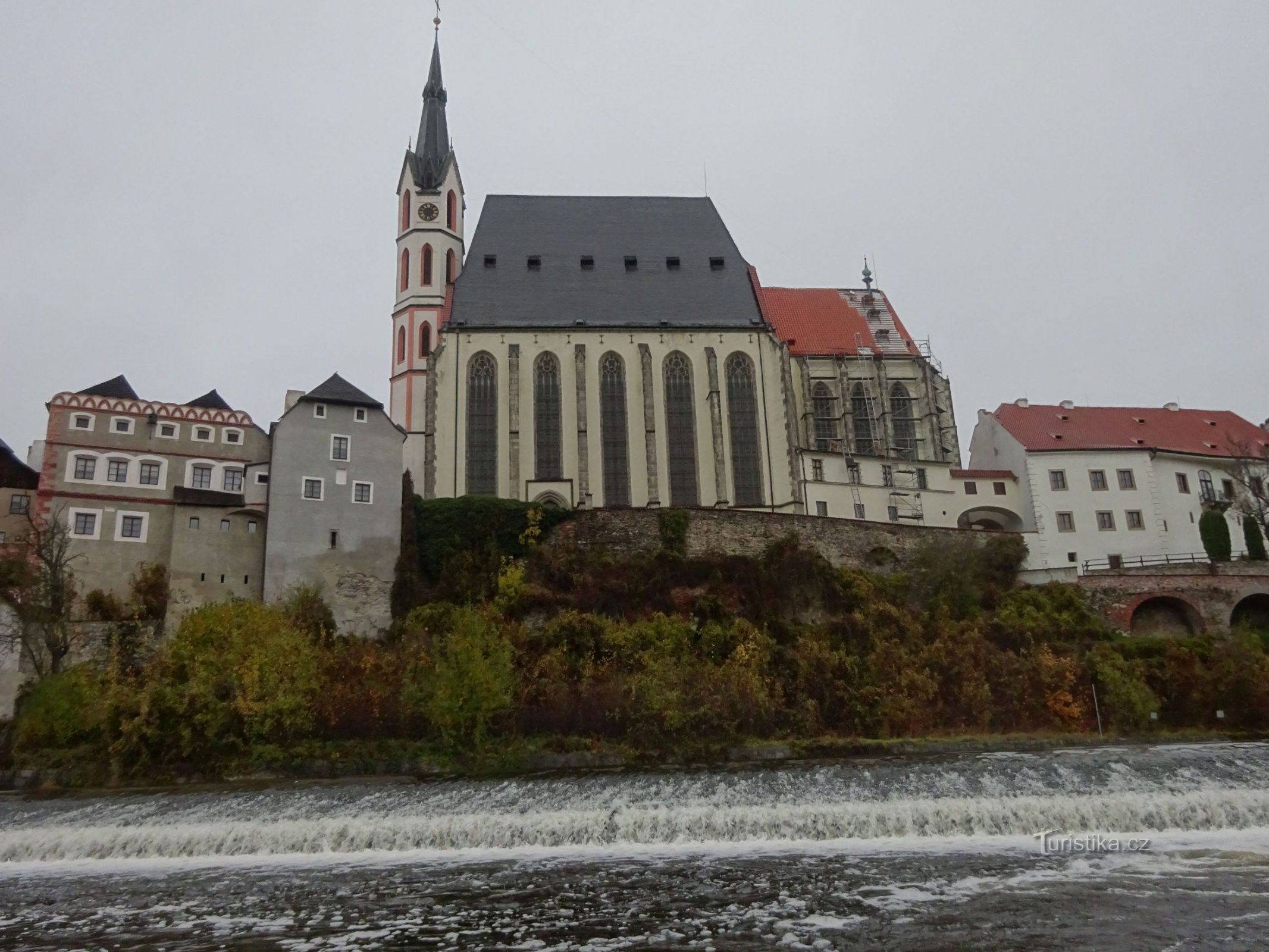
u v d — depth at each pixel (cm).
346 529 7662
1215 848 3819
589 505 9481
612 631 6644
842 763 5228
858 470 9700
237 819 4403
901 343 11344
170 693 5622
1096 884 3319
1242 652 6762
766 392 9988
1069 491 9519
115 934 2966
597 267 10788
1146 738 6141
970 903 3105
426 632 6844
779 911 3062
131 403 7700
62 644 6247
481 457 9538
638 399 9862
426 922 3028
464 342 9838
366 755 5562
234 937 2920
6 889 3591
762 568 7544
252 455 7950
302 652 6050
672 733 5756
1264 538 9144
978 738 6019
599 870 3694
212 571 7400
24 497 7450
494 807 4466
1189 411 10881
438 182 11075
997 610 7488
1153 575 7844
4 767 5488
